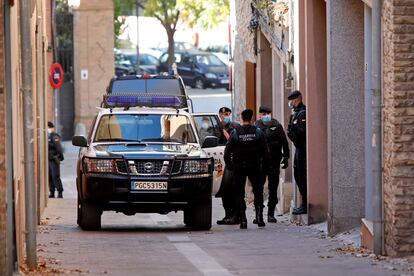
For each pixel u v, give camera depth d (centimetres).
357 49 4125
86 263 3328
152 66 15575
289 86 5238
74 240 4100
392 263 3198
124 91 6731
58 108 11350
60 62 11762
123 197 4475
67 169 9412
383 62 3375
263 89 6500
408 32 3250
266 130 4925
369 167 3703
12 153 3012
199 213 4584
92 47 11725
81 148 4838
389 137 3328
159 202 4509
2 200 2880
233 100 7869
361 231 3722
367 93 3700
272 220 4975
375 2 3381
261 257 3475
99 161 4484
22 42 3159
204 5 11462
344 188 4153
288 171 5484
